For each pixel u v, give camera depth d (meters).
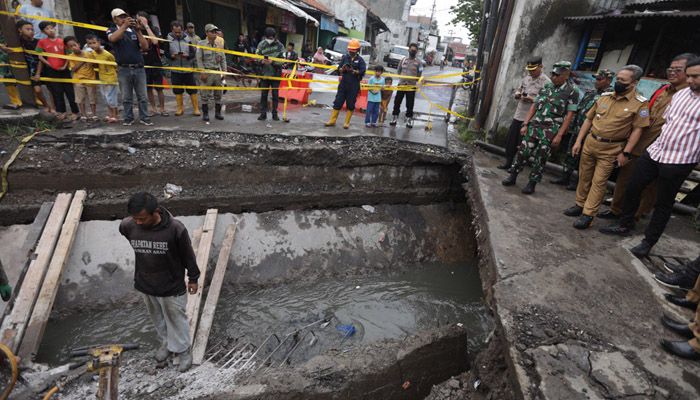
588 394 2.46
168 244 3.38
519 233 4.48
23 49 6.02
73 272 4.92
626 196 4.43
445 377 4.20
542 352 2.79
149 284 3.54
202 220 5.93
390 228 6.85
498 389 3.08
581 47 7.21
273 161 6.44
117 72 6.23
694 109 3.53
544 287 3.51
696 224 5.04
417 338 4.22
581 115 6.00
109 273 5.07
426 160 7.19
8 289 3.94
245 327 4.95
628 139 4.37
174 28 6.87
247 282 5.61
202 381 3.86
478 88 9.70
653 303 3.38
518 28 7.42
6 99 6.75
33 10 6.75
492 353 3.38
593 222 4.97
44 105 6.52
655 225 3.98
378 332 5.12
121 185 5.71
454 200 7.63
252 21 14.71
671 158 3.69
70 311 4.71
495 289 3.45
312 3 20.27
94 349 2.60
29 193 5.29
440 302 5.87
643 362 2.74
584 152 4.77
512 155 6.64
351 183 6.91
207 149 6.25
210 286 5.05
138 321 4.80
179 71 7.10
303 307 5.42
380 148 7.05
